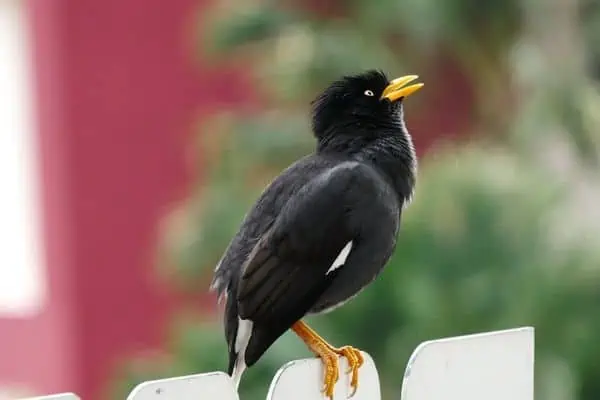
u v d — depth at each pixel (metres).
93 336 15.07
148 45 14.91
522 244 9.33
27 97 15.07
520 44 13.58
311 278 6.11
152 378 10.32
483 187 9.45
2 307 15.43
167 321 14.80
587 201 12.71
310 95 12.36
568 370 9.16
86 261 14.98
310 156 6.65
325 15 13.59
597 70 13.70
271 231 6.10
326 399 5.33
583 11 13.45
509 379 5.57
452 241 9.30
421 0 13.02
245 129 12.32
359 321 9.23
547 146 12.91
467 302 9.16
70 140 14.81
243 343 6.06
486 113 14.33
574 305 9.18
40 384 15.34
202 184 12.80
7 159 15.17
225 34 12.88
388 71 12.73
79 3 14.71
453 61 14.45
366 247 6.29
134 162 14.96
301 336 6.11
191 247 11.46
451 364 5.39
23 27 15.00
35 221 15.21
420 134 14.64
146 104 14.95
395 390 9.27
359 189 6.25
